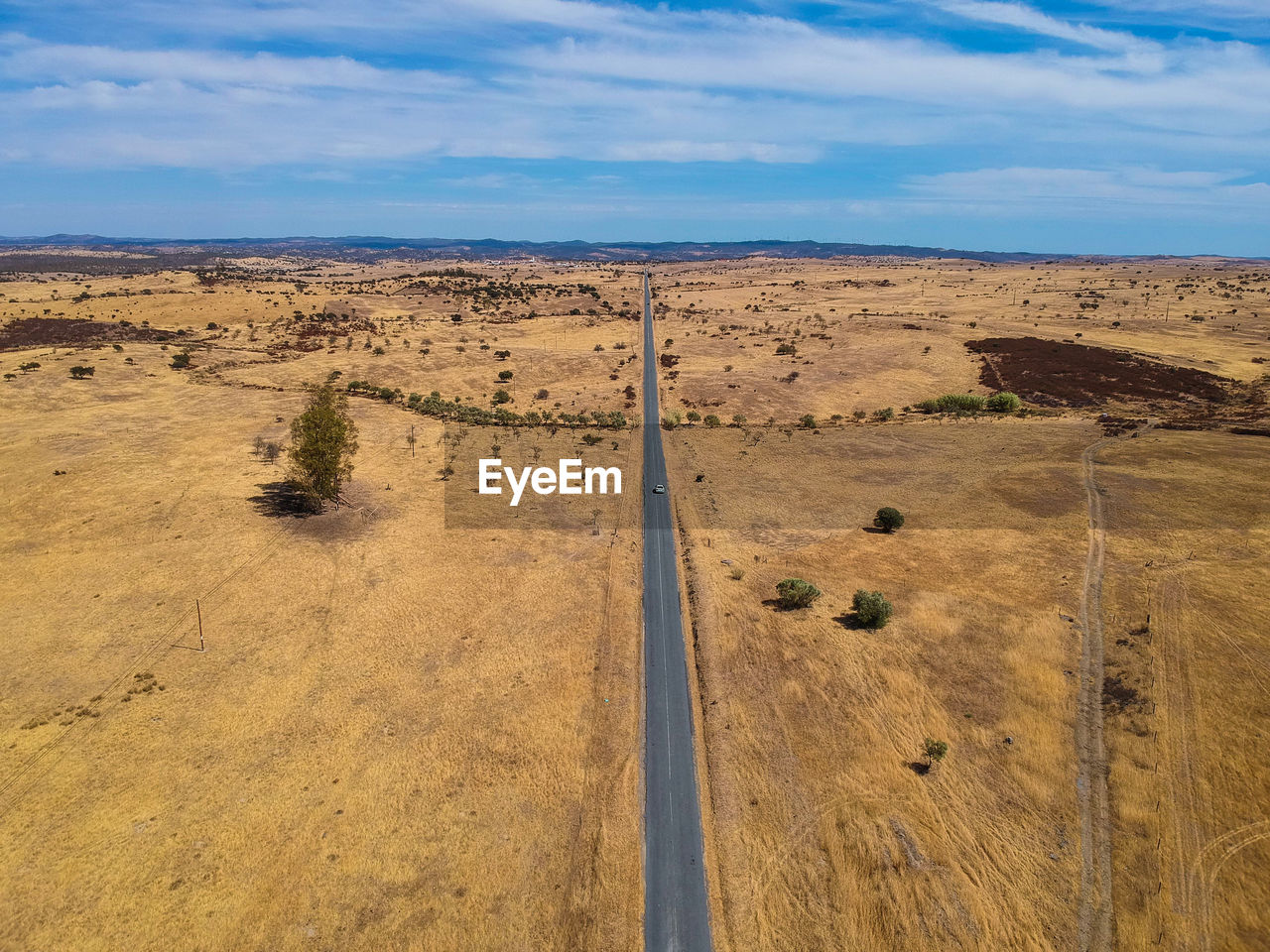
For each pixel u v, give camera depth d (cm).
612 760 4362
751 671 5194
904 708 4725
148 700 4625
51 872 3422
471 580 6431
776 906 3419
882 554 6975
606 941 3244
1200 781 3966
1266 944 3095
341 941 3189
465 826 3834
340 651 5300
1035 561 6588
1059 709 4622
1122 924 3225
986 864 3578
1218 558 6362
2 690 4634
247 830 3725
